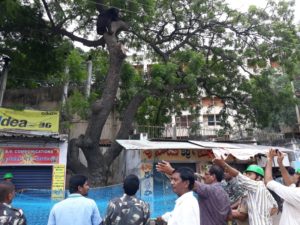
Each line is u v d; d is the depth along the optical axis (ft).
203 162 43.34
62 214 12.27
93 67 53.26
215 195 10.78
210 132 55.67
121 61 38.60
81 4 41.34
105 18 39.19
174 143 40.75
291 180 13.70
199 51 52.70
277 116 68.80
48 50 46.32
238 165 46.14
